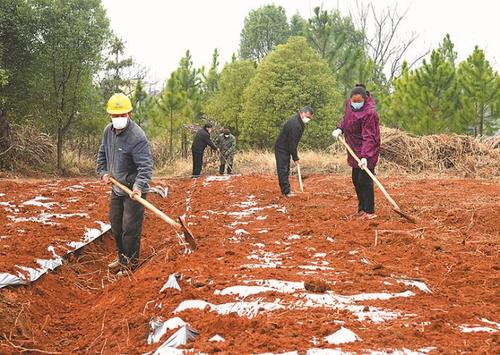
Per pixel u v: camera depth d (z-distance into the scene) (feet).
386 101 83.15
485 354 12.57
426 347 13.06
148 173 22.17
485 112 75.51
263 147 89.97
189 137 87.92
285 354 12.79
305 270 19.47
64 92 66.33
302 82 88.02
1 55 61.52
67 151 74.23
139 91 90.89
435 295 17.03
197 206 36.09
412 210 32.27
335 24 135.13
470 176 54.08
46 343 16.03
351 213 31.40
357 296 16.74
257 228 27.81
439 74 71.46
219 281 17.79
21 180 51.11
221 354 12.89
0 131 61.57
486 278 18.74
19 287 18.98
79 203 34.91
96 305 19.03
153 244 26.84
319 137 87.45
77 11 66.18
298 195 38.40
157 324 15.05
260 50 181.06
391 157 58.54
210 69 117.19
